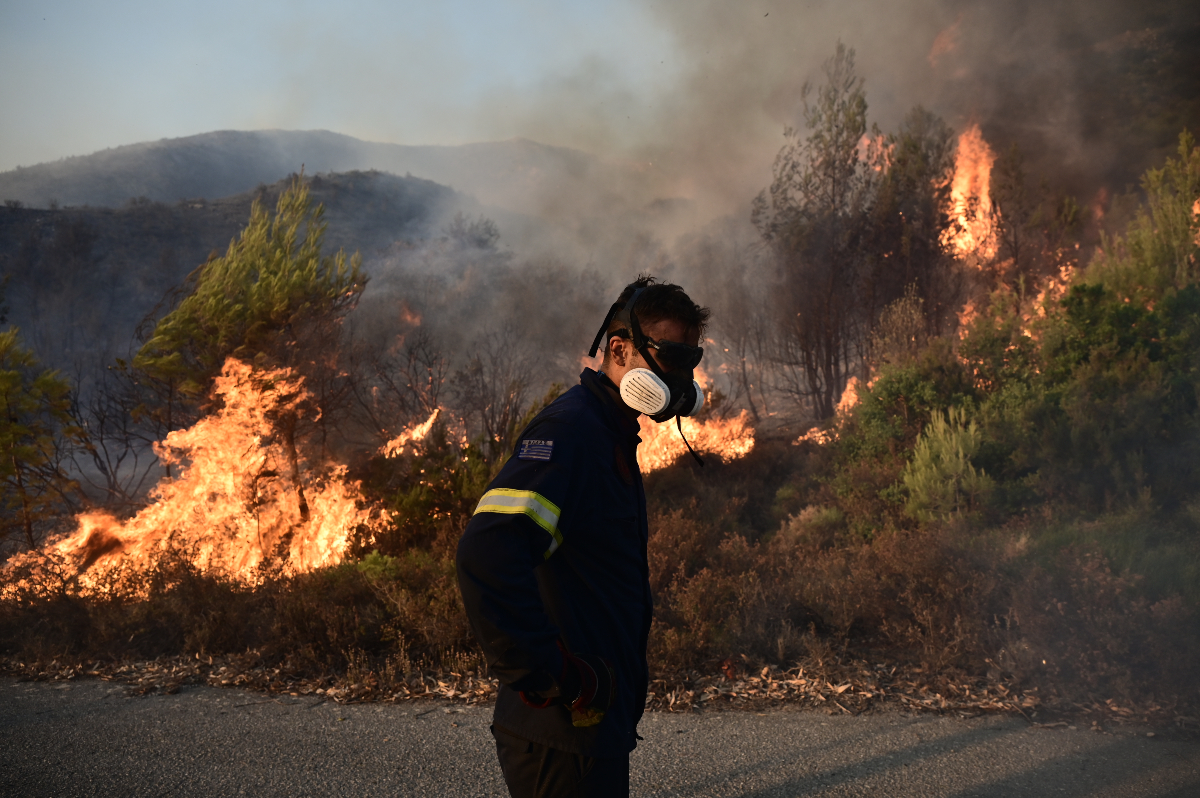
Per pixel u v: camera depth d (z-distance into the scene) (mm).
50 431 12000
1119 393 6660
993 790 2723
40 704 3852
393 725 3494
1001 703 3527
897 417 8805
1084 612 3787
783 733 3271
